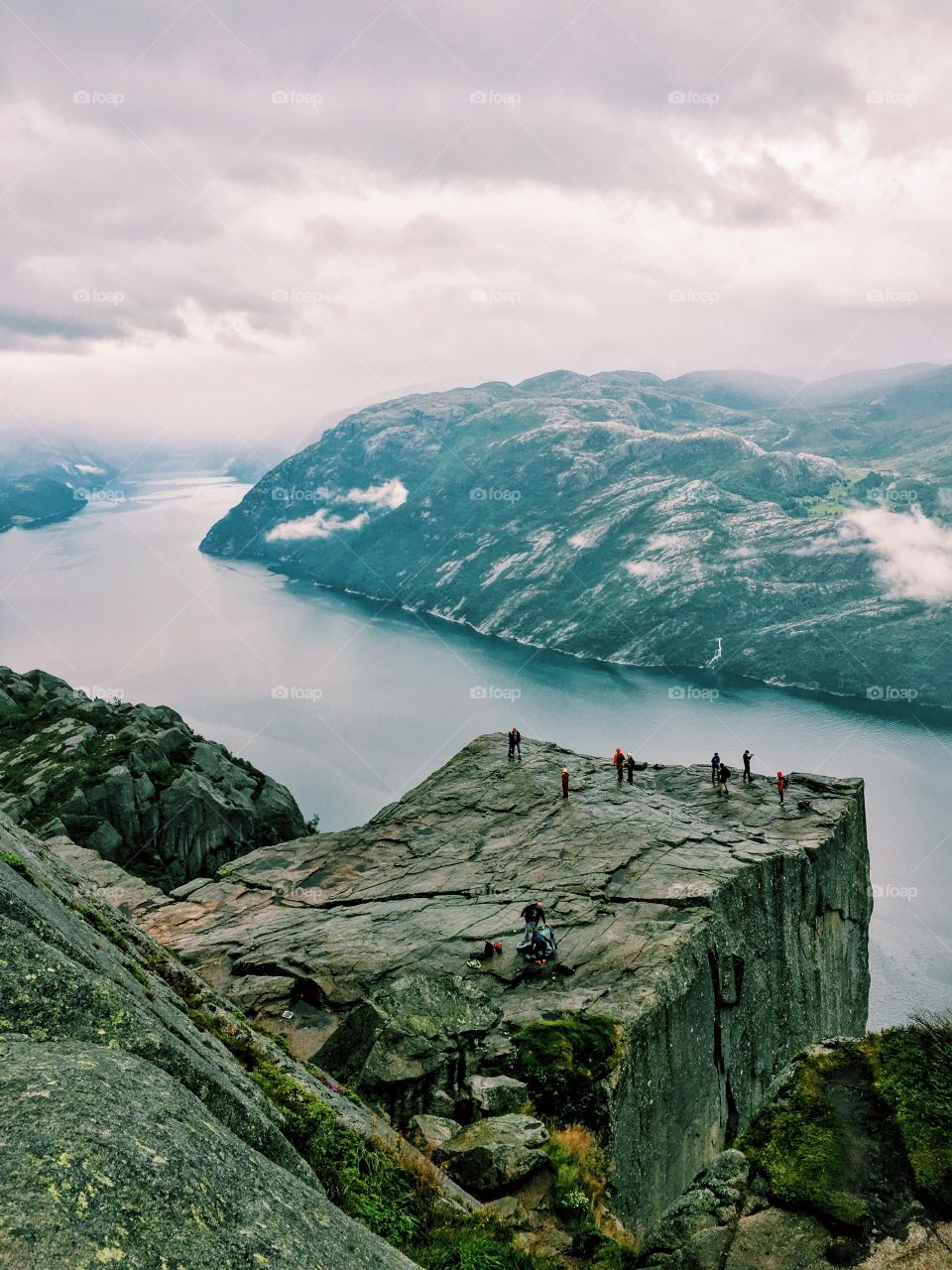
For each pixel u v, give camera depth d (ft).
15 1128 17.31
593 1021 77.87
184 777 264.93
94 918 47.14
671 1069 85.10
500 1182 50.44
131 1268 15.37
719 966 100.78
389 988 76.13
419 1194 42.06
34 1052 21.03
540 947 92.17
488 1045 73.31
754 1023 109.91
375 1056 67.05
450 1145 53.83
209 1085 25.96
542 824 138.72
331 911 115.34
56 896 41.16
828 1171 30.45
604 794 151.53
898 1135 31.19
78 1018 23.99
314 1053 77.87
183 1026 37.52
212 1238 17.75
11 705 297.74
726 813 151.12
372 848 137.90
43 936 28.66
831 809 153.17
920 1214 28.37
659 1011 84.28
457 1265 35.14
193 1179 18.97
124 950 46.16
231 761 310.24
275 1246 19.12
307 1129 39.91
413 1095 64.75
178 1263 16.33
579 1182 52.49
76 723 282.36
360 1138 43.70
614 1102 69.36
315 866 134.62
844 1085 33.83
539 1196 50.16
